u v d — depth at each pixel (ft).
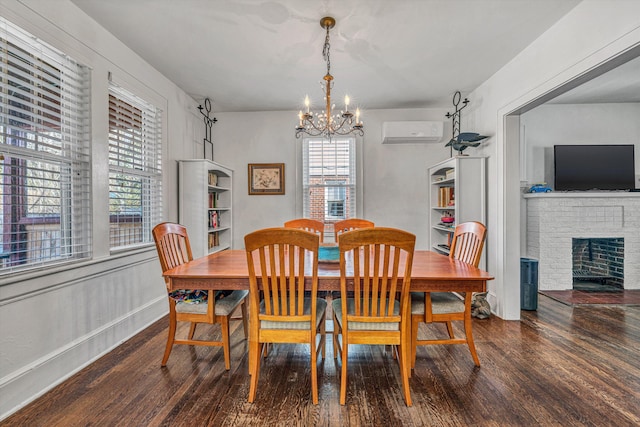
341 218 13.57
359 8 6.68
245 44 8.14
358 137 13.42
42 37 5.74
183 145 11.39
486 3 6.54
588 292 12.38
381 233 5.08
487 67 9.58
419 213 13.37
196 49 8.39
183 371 6.45
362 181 13.42
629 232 12.64
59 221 6.35
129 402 5.41
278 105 12.89
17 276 5.22
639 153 13.50
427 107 13.17
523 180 13.60
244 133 13.70
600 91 12.22
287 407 5.32
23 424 4.85
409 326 6.00
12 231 5.42
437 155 13.30
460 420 4.98
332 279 5.72
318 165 13.61
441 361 6.89
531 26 7.39
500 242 9.71
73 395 5.59
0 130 5.18
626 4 5.57
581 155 13.16
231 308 6.57
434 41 8.05
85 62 6.79
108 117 7.51
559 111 13.64
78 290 6.55
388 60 9.07
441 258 7.47
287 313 5.70
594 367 6.59
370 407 5.31
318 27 7.38
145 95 9.04
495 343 7.78
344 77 10.21
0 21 5.12
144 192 9.27
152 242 9.46
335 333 6.96
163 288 9.84
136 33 7.61
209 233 11.75
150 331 8.54
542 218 12.76
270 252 5.31
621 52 5.68
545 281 12.75
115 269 7.68
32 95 5.70
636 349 7.43
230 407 5.31
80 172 6.82
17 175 5.35
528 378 6.18
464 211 10.52
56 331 6.01
